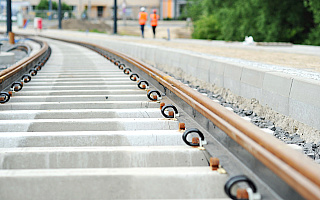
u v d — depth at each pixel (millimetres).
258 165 3014
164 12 87750
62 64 15133
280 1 38438
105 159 3953
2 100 6664
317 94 5746
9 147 4488
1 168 3846
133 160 3957
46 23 76875
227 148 3746
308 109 6004
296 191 2447
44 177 3197
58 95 7844
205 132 4469
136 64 11148
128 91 7934
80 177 3213
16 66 9227
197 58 11891
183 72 13414
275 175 2744
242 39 43344
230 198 3012
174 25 79250
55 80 10031
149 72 8883
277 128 6762
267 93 7480
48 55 18469
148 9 88250
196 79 12016
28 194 3168
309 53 15594
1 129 5152
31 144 4523
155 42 27234
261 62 11523
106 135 4605
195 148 4027
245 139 3180
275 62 11602
